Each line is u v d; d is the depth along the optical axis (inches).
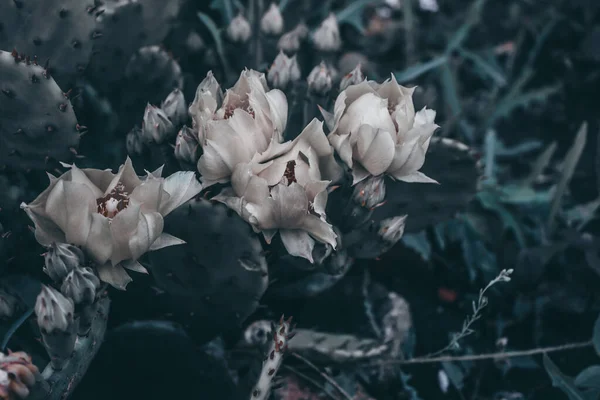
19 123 18.8
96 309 17.3
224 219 18.0
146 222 16.7
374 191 18.5
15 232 19.7
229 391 20.4
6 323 19.0
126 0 20.8
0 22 19.2
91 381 20.2
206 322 20.1
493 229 25.6
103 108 23.1
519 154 29.7
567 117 30.6
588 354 23.7
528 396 23.2
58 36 19.5
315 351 20.5
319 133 17.5
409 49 31.1
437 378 23.3
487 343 24.1
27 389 16.4
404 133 18.2
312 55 23.3
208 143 17.4
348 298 22.9
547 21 33.4
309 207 17.7
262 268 18.7
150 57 21.0
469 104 30.9
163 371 20.4
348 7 29.3
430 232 26.6
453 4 35.2
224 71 24.7
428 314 24.8
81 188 16.5
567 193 27.6
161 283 19.3
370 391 22.8
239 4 26.2
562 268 25.4
